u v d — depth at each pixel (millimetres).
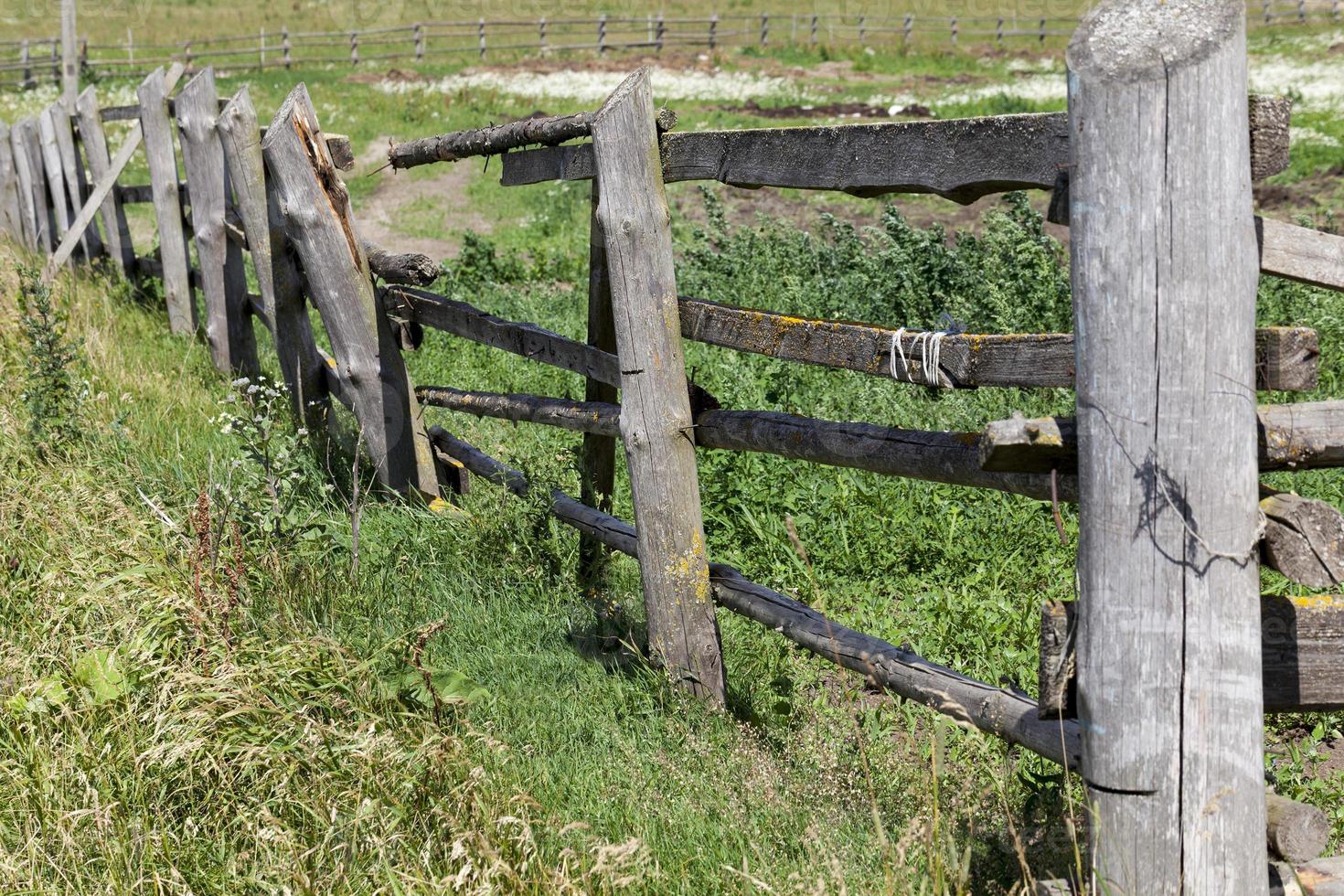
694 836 2889
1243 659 2201
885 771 3248
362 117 23562
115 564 3936
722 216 10453
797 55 34594
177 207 8094
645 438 3725
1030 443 2285
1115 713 2244
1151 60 2078
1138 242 2111
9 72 31016
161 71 7898
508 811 2812
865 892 2600
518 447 6074
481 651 3908
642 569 3848
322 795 2828
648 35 37656
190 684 3119
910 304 7895
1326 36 32406
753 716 3707
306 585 3973
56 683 3223
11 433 5289
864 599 4750
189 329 8266
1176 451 2143
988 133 2555
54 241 10805
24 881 2625
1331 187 13898
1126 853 2273
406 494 5477
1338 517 2146
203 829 2836
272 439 5469
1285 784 3322
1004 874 2758
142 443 5520
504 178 4609
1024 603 4590
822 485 5332
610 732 3459
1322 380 6484
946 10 44438
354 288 5371
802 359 3242
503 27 39156
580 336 8617
